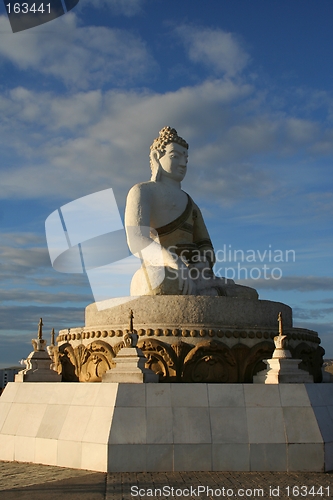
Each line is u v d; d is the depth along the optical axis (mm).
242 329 11617
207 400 9461
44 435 9898
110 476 8539
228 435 9141
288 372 10141
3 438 10594
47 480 8414
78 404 9852
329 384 10516
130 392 9398
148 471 8844
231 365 11320
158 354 11133
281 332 10727
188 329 11359
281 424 9328
